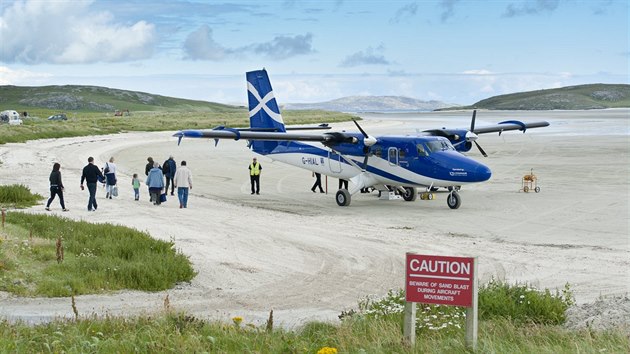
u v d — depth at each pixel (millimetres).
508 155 57438
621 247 21047
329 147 32781
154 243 19734
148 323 11141
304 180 42344
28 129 77750
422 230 24484
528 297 12922
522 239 22516
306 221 26531
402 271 18266
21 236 20266
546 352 8773
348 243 21969
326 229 24625
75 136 79375
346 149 32094
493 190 36156
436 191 36438
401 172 30844
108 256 18250
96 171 28000
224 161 55062
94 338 9336
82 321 11500
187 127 104062
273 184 40188
